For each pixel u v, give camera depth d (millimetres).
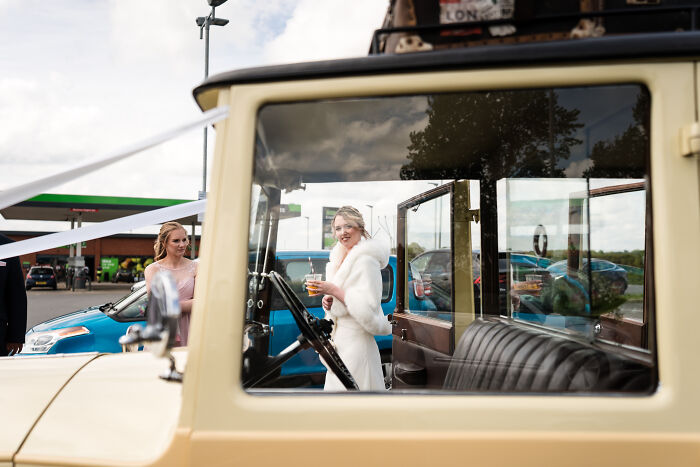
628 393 1073
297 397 1096
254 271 1766
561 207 1794
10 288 3693
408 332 2434
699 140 1026
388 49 1190
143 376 1534
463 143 1733
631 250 1392
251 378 1752
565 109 1279
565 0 1121
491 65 1109
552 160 1726
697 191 1054
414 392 1110
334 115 1315
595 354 1413
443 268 2293
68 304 17469
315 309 2207
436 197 2209
